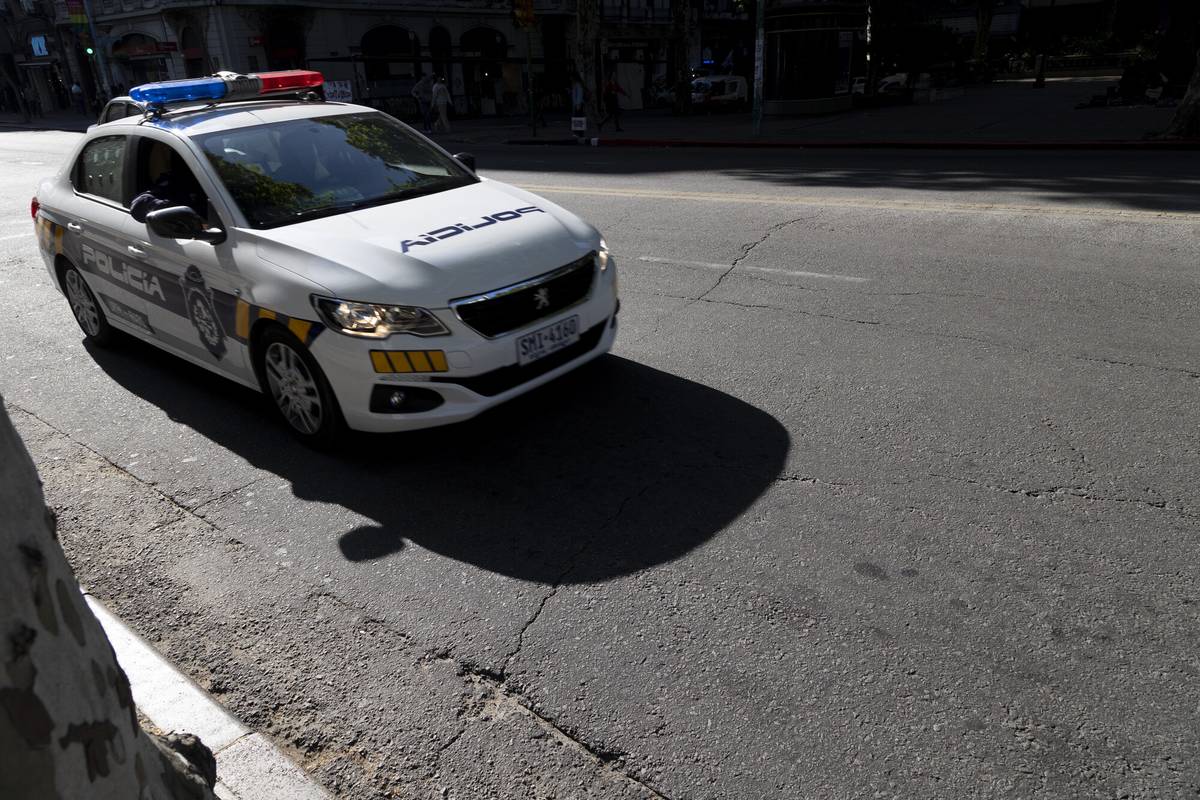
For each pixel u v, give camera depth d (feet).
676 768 8.07
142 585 11.26
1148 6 149.89
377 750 8.48
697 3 160.45
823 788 7.76
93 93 143.23
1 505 3.29
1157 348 16.58
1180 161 40.68
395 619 10.34
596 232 15.66
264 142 15.99
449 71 126.93
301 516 12.67
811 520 11.78
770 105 86.28
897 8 116.98
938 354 16.97
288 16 111.04
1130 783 7.61
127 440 15.42
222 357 15.60
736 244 26.04
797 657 9.30
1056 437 13.53
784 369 16.75
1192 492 11.85
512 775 8.11
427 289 12.83
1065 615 9.68
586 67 82.99
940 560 10.76
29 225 36.68
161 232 14.38
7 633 3.23
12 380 18.58
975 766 7.88
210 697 9.19
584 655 9.55
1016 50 155.33
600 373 17.11
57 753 3.42
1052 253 22.86
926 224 26.81
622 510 12.33
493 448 14.37
